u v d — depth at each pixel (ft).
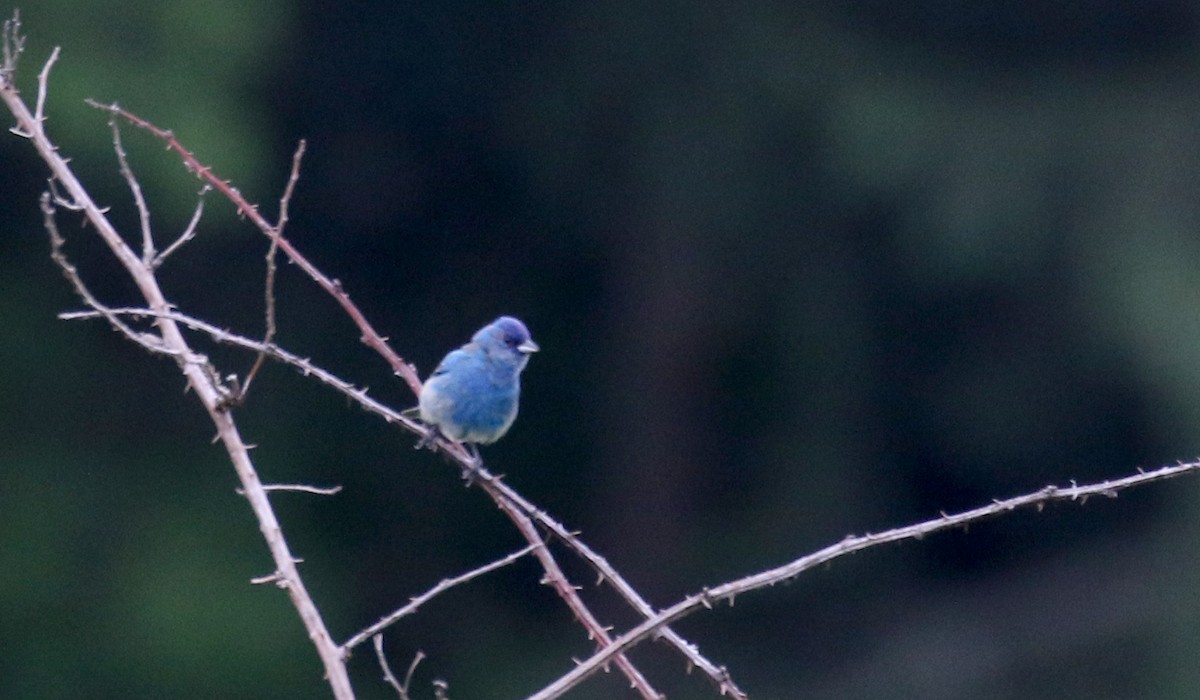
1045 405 56.90
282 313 53.47
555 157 56.59
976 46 53.21
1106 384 56.03
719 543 57.98
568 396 59.06
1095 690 52.34
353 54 54.08
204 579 48.08
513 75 55.77
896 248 55.67
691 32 54.34
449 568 54.70
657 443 58.18
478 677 53.06
